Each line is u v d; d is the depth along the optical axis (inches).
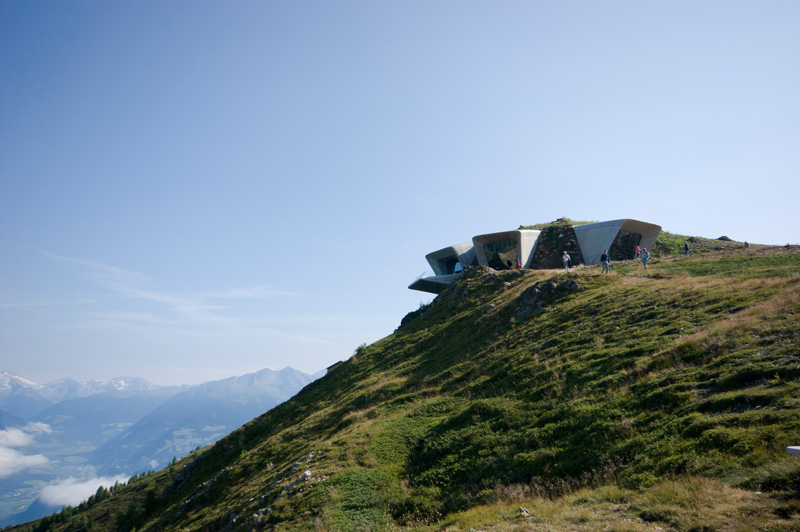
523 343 1414.9
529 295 1790.1
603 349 1082.7
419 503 812.6
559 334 1322.6
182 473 2199.8
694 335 915.4
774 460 479.5
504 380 1192.8
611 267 2171.5
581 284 1707.7
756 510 409.7
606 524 469.4
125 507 3622.0
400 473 962.1
